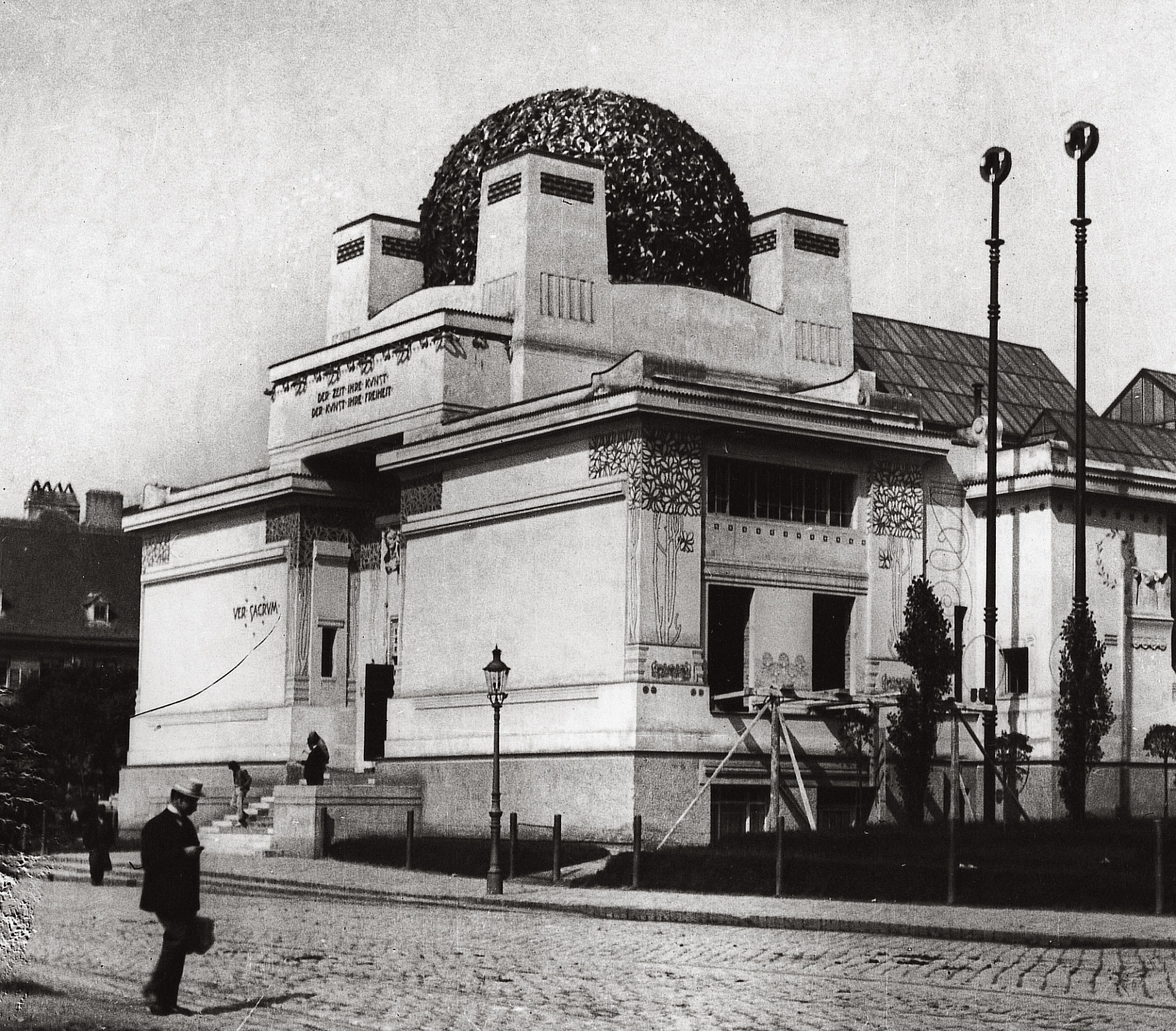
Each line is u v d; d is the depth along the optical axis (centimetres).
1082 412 4275
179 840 1795
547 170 4769
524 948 2412
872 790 4447
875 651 4553
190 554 5862
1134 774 4750
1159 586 4884
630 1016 1742
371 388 4997
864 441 4484
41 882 3494
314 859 4394
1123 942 2389
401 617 4894
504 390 4778
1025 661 4716
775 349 5050
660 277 4938
